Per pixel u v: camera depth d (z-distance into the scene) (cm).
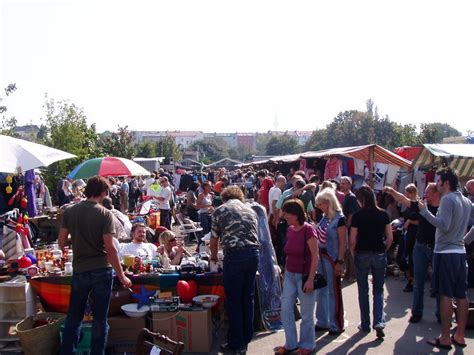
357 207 789
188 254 761
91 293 486
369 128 7725
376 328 587
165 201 1277
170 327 555
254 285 579
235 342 542
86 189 492
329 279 606
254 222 558
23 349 521
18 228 684
